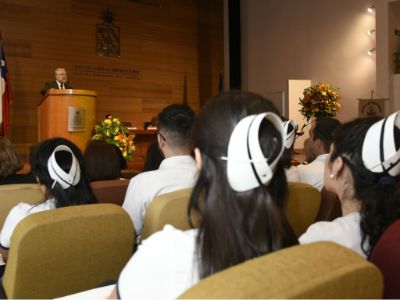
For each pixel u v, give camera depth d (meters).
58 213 1.29
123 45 8.62
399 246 0.92
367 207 1.13
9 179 2.79
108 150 2.61
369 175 1.14
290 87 8.08
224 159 0.85
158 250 0.87
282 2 9.57
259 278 0.60
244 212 0.83
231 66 9.68
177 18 9.45
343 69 8.58
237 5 9.63
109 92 8.43
